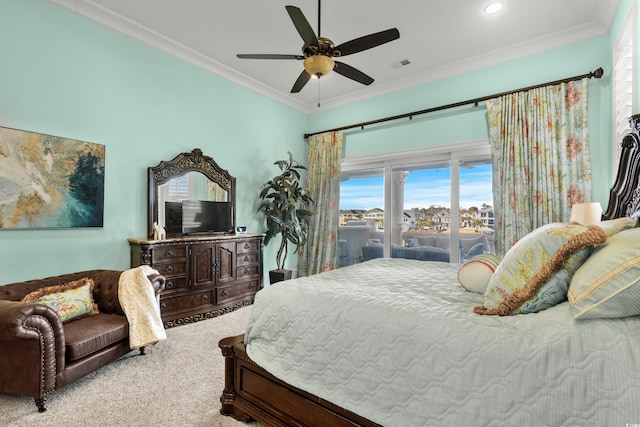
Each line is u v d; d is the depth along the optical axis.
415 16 3.00
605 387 0.90
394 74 4.20
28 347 1.86
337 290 1.72
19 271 2.54
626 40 2.51
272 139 4.92
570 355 0.98
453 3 2.81
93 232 2.99
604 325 1.01
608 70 3.03
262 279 4.38
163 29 3.29
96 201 2.99
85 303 2.46
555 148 3.22
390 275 2.26
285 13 3.00
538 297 1.26
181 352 2.68
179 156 3.66
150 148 3.45
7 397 2.02
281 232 4.66
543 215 3.25
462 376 1.11
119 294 2.55
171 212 3.61
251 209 4.62
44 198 2.66
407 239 4.50
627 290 0.98
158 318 2.64
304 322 1.57
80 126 2.90
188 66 3.81
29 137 2.58
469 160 3.96
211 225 3.99
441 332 1.21
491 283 1.44
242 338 1.97
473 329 1.18
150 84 3.45
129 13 3.03
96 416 1.82
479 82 3.80
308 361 1.51
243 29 3.28
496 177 3.57
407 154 4.38
